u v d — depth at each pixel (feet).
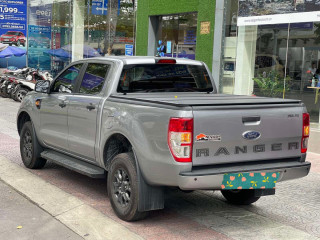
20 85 61.67
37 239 15.10
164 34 50.80
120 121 16.69
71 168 19.81
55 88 22.40
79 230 15.84
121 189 16.87
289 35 36.29
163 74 19.62
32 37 78.43
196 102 15.03
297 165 16.42
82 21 67.26
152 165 15.24
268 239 15.58
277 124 16.10
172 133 14.43
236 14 41.14
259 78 39.14
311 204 20.01
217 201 20.12
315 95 34.17
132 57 19.43
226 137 14.98
